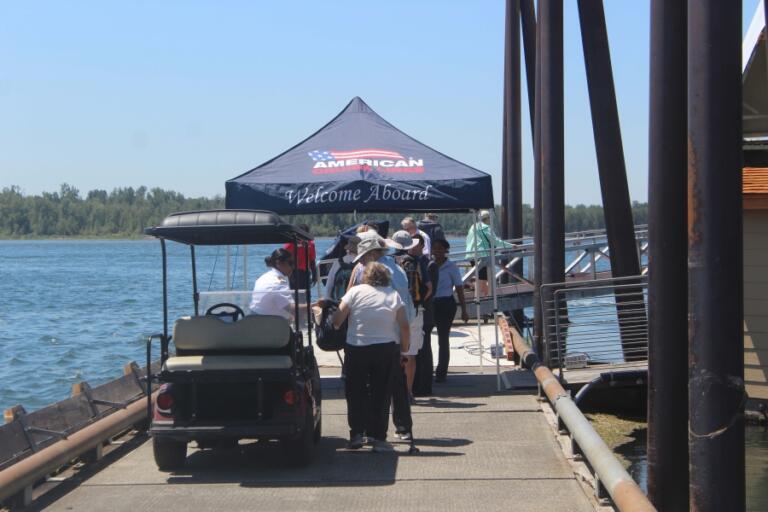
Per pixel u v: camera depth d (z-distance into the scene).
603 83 12.29
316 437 8.94
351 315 8.61
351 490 7.49
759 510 8.52
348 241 10.76
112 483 7.79
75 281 52.09
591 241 19.92
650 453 7.06
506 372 12.95
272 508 7.04
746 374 11.60
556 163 12.47
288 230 7.89
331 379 12.76
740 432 5.46
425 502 7.15
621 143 12.36
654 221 6.89
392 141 12.89
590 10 12.27
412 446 8.62
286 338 7.93
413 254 10.80
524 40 19.62
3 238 183.75
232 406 7.92
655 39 6.84
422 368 11.32
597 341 12.77
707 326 5.46
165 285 8.39
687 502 6.95
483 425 9.80
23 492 7.04
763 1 6.14
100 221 184.88
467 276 18.31
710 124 5.40
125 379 10.07
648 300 7.03
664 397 6.94
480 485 7.58
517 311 18.67
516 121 21.39
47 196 185.50
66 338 24.31
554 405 9.51
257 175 12.23
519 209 21.52
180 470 8.20
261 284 9.00
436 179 11.86
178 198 185.12
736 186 5.41
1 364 19.73
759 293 11.58
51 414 8.09
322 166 12.31
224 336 7.94
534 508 6.96
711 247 5.43
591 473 7.74
